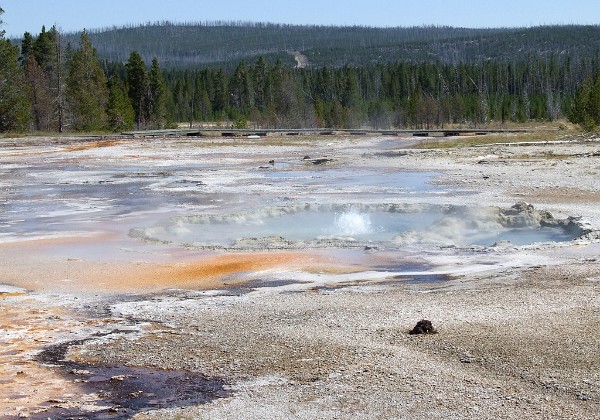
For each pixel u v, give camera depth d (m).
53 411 10.06
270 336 12.92
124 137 74.31
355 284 17.17
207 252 21.06
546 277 17.14
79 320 14.37
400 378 10.73
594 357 11.24
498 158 48.88
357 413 9.61
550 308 14.09
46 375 11.42
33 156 55.00
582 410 9.45
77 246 22.06
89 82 93.62
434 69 162.62
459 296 15.48
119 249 21.53
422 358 11.52
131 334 13.36
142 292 16.67
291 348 12.24
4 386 10.98
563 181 35.88
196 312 14.70
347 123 120.81
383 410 9.66
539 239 23.05
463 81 155.38
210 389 10.68
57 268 19.09
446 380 10.59
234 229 25.41
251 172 43.34
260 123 118.31
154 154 56.75
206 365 11.62
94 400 10.41
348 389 10.41
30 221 26.83
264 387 10.63
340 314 14.18
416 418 9.38
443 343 12.16
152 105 108.50
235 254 20.72
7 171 45.03
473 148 57.69
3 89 80.69
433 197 31.17
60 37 92.75
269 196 32.19
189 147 63.34
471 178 38.09
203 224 26.33
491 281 17.00
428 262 19.50
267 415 9.67
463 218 25.94
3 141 67.25
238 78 155.62
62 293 16.59
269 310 14.66
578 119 86.81
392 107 133.38
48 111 90.19
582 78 162.00
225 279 17.86
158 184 37.47
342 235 23.98
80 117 90.06
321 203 29.05
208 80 157.62
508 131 81.44
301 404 9.98
